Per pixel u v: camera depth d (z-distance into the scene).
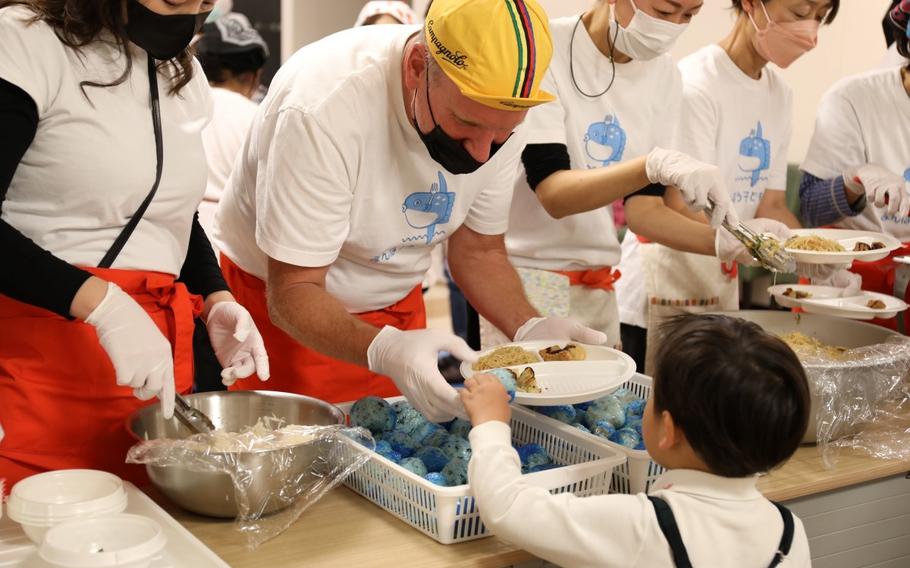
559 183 2.20
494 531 1.37
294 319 1.76
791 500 1.76
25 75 1.41
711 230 2.33
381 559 1.40
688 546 1.27
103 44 1.52
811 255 2.22
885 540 1.92
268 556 1.39
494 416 1.48
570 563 1.33
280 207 1.72
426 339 1.67
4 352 1.54
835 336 2.33
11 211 1.51
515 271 2.17
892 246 2.37
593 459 1.63
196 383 2.11
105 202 1.54
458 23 1.52
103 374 1.59
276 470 1.42
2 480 1.40
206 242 1.89
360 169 1.78
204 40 3.30
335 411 1.61
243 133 3.20
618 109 2.41
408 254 2.03
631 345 3.06
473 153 1.64
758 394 1.27
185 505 1.47
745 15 2.65
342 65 1.75
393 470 1.50
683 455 1.35
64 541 1.24
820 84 4.17
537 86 1.54
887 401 2.11
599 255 2.53
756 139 2.78
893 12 2.78
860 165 2.89
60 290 1.42
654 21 2.19
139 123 1.56
